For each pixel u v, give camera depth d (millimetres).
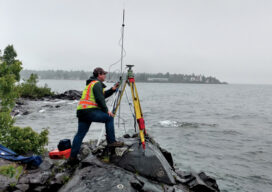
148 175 3889
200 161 8781
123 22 4871
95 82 4074
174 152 9766
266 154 10023
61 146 5051
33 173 4047
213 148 10742
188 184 4445
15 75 7066
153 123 17297
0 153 4574
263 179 7289
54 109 22578
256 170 8062
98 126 13859
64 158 4945
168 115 22719
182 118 20781
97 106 4117
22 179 3797
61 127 13508
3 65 6758
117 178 3531
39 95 34250
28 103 25844
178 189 3912
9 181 3705
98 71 4234
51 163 4590
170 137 12656
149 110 27219
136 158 4078
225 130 15273
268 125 18094
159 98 51844
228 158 9336
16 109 19625
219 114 24953
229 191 6355
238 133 14398
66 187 3525
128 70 4488
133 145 4410
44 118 16844
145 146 4387
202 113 25453
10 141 5523
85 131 4375
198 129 15328
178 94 76125
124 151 4227
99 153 4527
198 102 43000
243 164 8656
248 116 23766
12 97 6703
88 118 4082
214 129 15531
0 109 6445
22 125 13750
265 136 13695
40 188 3658
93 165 4051
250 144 11727
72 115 18766
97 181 3477
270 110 31609
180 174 4996
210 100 50625
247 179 7254
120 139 4922
